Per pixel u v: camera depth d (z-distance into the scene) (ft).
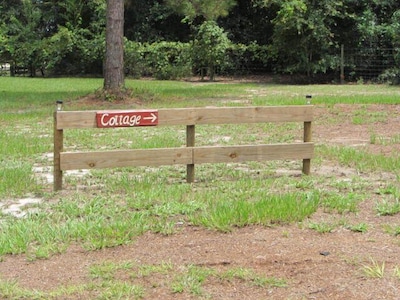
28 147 29.76
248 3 100.32
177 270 13.51
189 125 22.44
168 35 105.50
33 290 12.60
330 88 71.36
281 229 16.40
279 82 85.81
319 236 15.88
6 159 27.22
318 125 38.09
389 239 15.62
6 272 13.65
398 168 24.82
